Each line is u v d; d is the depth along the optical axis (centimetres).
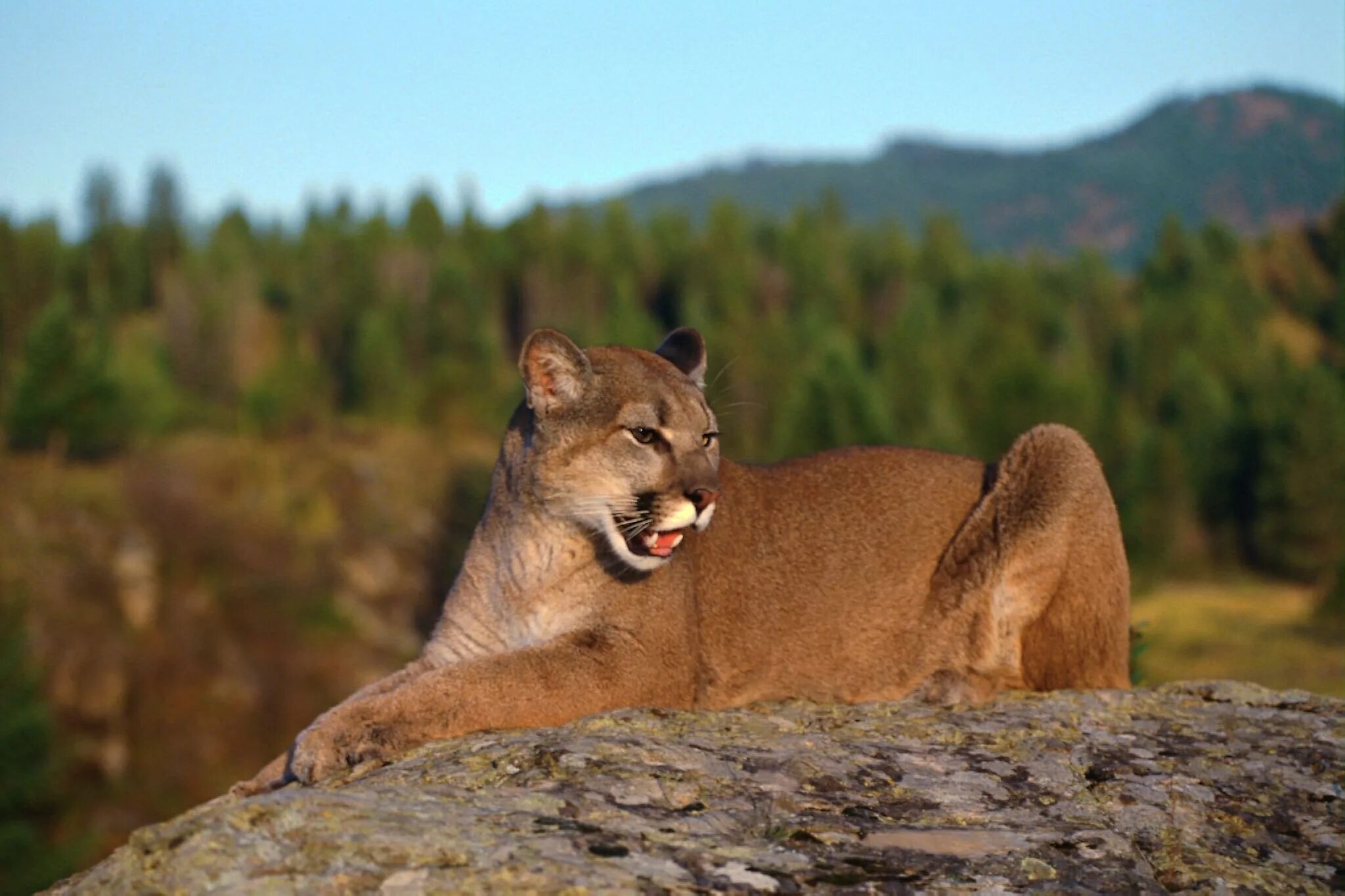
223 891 370
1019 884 409
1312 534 8288
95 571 5722
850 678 738
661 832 430
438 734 578
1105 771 532
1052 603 719
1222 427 9588
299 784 555
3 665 2808
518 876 377
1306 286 17212
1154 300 15012
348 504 8075
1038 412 8688
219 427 10419
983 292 15738
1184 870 448
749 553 721
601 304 15538
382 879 375
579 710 617
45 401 7231
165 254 14788
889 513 755
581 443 651
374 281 14325
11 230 13262
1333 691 5175
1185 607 7450
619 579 654
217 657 5584
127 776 4684
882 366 10994
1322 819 500
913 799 486
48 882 2589
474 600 682
